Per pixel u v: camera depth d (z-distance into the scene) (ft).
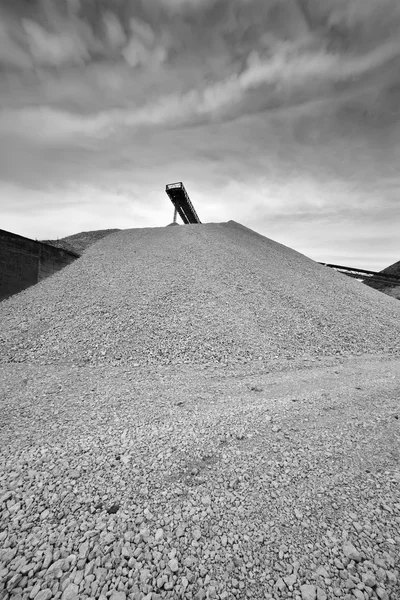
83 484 10.23
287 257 81.51
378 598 6.47
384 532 8.23
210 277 49.26
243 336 33.50
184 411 16.83
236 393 20.29
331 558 7.41
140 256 61.87
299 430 14.56
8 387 20.71
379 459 12.01
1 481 10.34
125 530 8.26
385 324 47.29
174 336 31.96
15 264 51.03
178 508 9.13
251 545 7.77
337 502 9.43
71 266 61.05
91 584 6.74
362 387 22.02
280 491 9.96
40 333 32.53
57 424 14.97
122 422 15.25
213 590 6.60
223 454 12.25
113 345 29.81
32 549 7.68
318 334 37.86
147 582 6.79
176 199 116.88
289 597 6.47
